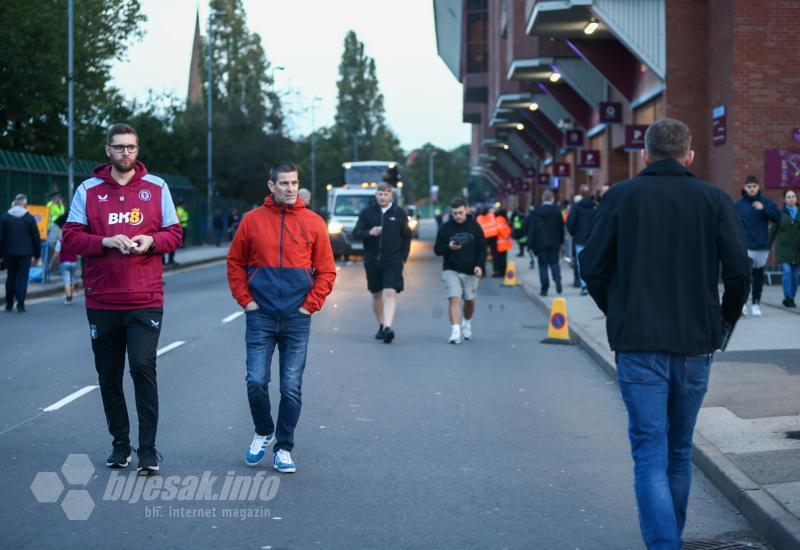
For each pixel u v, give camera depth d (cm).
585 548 551
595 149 3631
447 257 1459
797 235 1662
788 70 2159
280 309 704
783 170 2111
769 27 2156
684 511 525
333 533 573
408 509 623
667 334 494
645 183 507
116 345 702
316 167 10706
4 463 726
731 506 634
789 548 528
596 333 1467
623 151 3341
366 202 4041
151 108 5781
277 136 6284
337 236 3844
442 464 739
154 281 691
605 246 510
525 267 3341
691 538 570
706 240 500
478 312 1936
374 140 12444
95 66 4141
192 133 5981
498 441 819
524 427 876
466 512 617
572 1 2423
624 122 3073
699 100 2405
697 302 498
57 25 3928
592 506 632
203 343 1423
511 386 1091
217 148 6041
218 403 967
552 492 664
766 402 893
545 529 584
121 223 681
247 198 6362
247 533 571
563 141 4606
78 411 923
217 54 7850
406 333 1572
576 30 2808
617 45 2920
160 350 1348
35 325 1661
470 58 5806
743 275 495
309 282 711
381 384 1094
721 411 858
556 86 3816
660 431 498
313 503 634
